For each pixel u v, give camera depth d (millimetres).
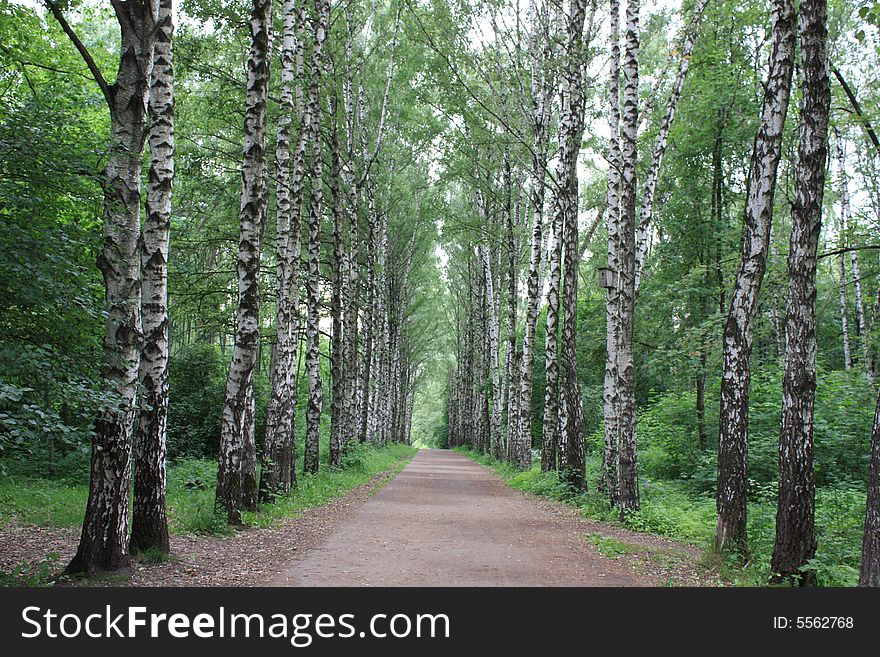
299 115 17031
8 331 7648
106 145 7699
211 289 19266
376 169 30125
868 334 18312
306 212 28000
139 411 8953
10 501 13258
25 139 7281
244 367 12516
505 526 13594
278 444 17234
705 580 8578
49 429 6340
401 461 41250
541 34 22828
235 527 12016
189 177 17703
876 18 8305
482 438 48156
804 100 8180
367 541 11273
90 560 7711
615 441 16125
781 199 23188
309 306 21625
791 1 9078
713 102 20484
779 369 20250
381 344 43562
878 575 6219
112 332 7773
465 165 28328
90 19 15023
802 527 8086
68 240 7742
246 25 14969
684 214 22359
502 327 50875
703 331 17531
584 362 28984
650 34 21281
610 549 10773
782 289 17094
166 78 8977
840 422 16469
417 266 47594
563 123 19844
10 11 9797
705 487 19719
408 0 20156
